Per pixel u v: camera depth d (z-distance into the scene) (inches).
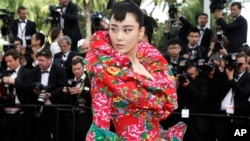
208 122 395.2
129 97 146.3
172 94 155.3
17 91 406.9
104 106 146.7
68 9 514.9
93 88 149.3
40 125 408.8
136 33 151.0
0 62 454.9
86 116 394.9
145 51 160.9
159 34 676.1
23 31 532.4
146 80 149.9
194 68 396.8
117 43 149.6
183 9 788.0
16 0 754.8
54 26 511.2
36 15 749.3
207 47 486.3
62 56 446.0
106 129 145.3
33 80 411.2
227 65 390.0
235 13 476.4
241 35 474.0
